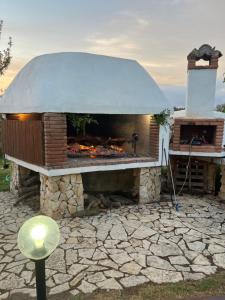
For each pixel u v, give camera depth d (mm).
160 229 5582
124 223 5887
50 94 5629
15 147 7133
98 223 5875
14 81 7520
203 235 5305
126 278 3818
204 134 8359
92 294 3451
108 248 4730
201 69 8164
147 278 3816
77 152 6875
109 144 7953
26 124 6379
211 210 6859
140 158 7258
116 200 7301
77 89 5965
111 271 4000
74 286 3629
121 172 8242
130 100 6598
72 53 6406
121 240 5047
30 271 4035
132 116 8195
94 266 4137
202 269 4066
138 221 6012
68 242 4949
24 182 7793
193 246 4824
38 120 6148
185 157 8375
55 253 4535
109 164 6625
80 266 4137
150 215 6414
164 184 8672
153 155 7438
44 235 1920
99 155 7047
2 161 12695
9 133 7480
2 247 4816
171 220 6094
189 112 8422
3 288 3625
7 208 6914
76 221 5973
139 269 4055
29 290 3576
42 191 6344
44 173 5902
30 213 6543
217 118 7652
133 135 7750
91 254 4512
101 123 8719
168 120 7422
